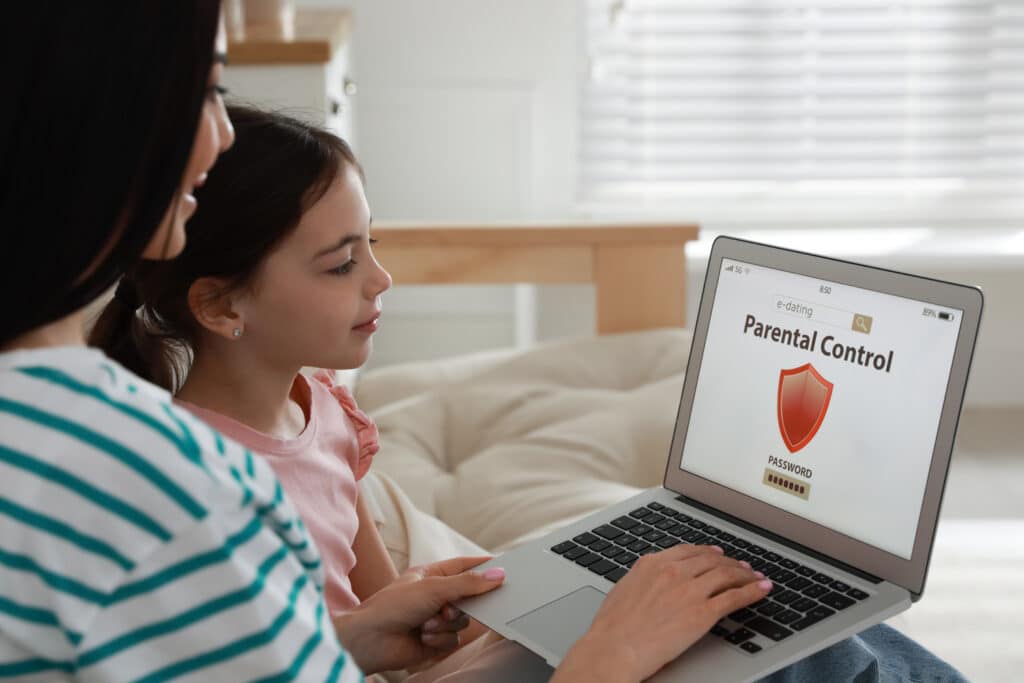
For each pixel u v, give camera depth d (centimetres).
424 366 214
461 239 210
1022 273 291
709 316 120
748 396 116
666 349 207
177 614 61
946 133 292
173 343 103
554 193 288
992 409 300
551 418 191
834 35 287
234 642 62
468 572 104
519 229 210
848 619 95
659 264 213
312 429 106
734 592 91
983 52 288
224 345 100
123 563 59
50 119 59
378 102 280
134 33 60
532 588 104
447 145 282
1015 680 184
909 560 100
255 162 94
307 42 191
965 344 100
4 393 60
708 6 286
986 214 297
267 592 63
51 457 59
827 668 111
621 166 293
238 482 63
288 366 101
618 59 288
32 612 59
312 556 70
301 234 96
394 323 288
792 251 114
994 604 208
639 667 84
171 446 61
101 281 64
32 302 61
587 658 84
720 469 117
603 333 216
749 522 113
